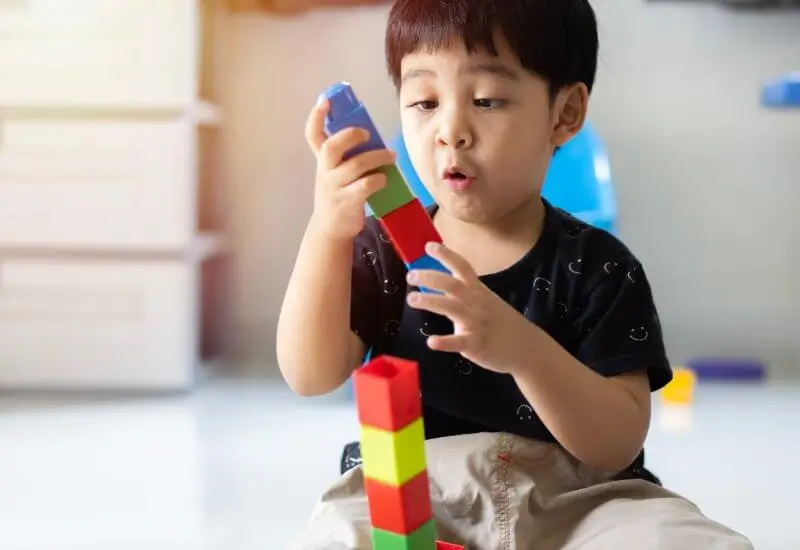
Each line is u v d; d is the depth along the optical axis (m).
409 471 0.55
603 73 2.02
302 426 1.59
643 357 0.76
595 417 0.70
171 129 1.77
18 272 1.79
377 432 0.54
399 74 0.76
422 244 0.64
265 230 2.09
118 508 1.21
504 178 0.74
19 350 1.80
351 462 0.83
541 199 0.83
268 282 2.09
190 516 1.18
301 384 0.77
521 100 0.73
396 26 0.76
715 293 2.06
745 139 2.03
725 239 2.05
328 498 0.75
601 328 0.77
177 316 1.79
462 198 0.74
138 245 1.79
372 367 0.56
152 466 1.38
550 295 0.79
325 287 0.73
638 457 0.81
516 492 0.73
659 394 1.80
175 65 1.77
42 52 1.76
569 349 0.79
